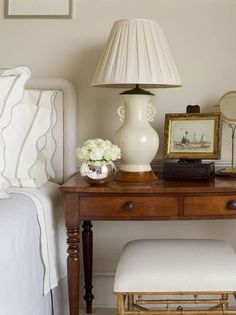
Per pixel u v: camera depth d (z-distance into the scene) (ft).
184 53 8.02
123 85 7.70
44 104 7.66
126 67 6.52
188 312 5.86
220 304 6.52
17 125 6.82
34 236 5.68
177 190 6.21
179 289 5.57
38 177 6.98
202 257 5.98
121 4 8.00
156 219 6.29
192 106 7.35
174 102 8.09
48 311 6.22
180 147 7.16
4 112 6.22
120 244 8.39
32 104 7.25
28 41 8.14
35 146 6.98
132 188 6.21
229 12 7.94
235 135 8.09
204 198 6.28
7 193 5.89
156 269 5.69
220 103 7.55
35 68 8.17
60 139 7.82
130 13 8.00
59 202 7.09
